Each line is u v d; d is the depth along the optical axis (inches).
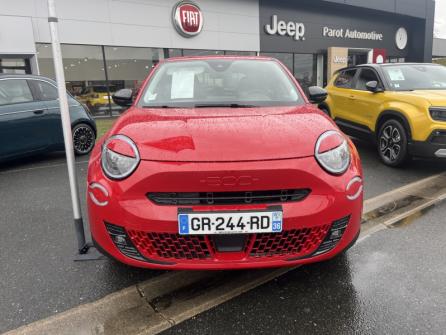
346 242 83.4
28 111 212.2
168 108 106.0
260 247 78.5
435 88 207.0
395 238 113.7
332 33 767.1
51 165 220.5
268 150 77.7
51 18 95.9
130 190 77.0
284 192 77.5
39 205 150.7
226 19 610.9
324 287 88.9
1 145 201.3
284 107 105.4
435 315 77.8
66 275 96.3
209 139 80.2
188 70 127.7
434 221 126.3
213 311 81.4
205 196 76.1
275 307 82.1
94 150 91.9
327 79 764.6
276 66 133.6
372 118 214.5
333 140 84.2
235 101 110.5
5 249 112.0
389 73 219.6
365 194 156.6
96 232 83.0
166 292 88.7
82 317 80.1
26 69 450.3
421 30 925.2
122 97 131.3
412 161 214.1
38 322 78.6
